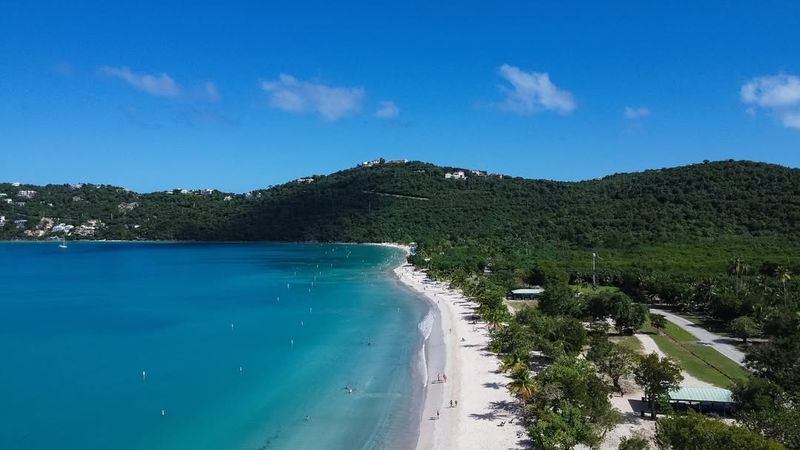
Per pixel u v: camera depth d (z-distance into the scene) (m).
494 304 118.88
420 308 140.75
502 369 81.12
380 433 61.44
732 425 46.22
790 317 92.25
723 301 109.44
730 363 82.00
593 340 84.38
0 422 64.88
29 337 110.69
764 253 163.25
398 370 85.12
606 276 155.25
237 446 58.50
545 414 55.62
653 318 105.38
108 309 144.38
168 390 76.88
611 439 56.12
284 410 69.00
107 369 87.31
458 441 58.06
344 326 120.06
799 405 54.12
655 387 60.84
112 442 59.47
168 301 157.38
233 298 162.25
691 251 172.12
